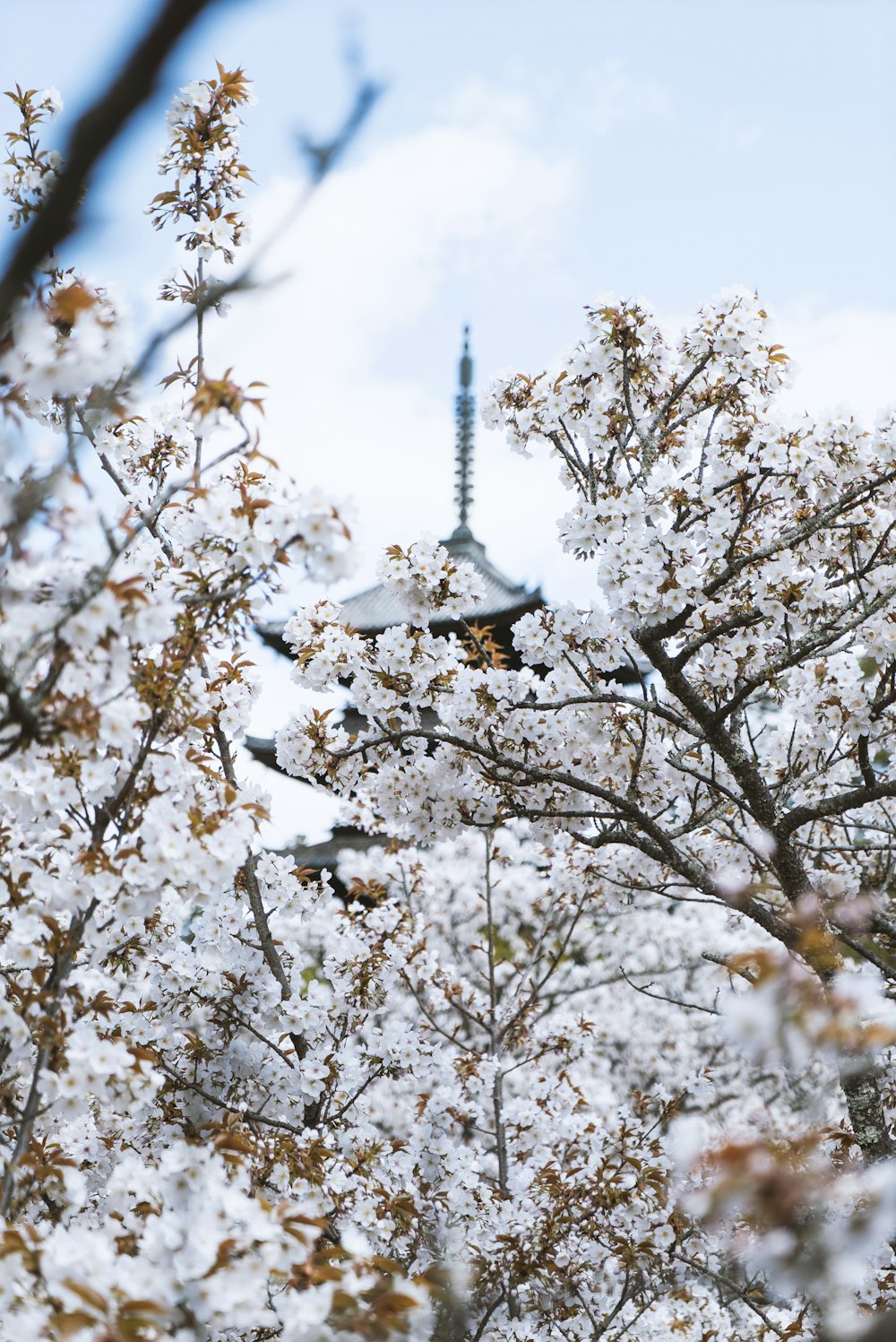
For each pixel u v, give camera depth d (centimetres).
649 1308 595
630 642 545
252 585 328
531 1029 823
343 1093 544
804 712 572
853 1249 256
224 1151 313
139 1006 479
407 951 627
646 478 563
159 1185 303
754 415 552
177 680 329
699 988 1154
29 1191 311
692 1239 558
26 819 338
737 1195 231
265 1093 508
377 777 562
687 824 555
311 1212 270
